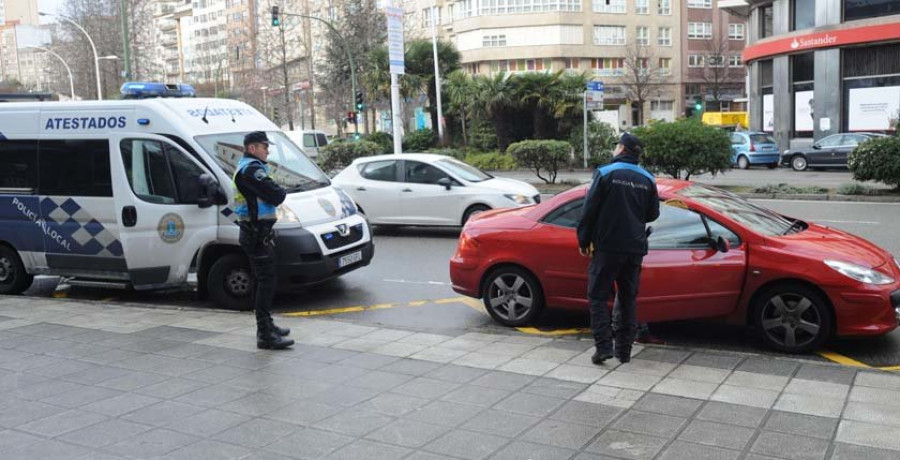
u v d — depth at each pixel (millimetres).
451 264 7969
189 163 8773
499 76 35688
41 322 7918
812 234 6871
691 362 6012
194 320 7934
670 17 69500
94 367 6234
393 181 14109
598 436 4562
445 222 13695
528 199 13391
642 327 6957
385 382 5699
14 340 7160
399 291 9641
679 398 5164
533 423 4801
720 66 69312
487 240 7648
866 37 30859
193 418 5035
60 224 9359
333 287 9992
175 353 6609
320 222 8898
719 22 72062
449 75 40000
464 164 14594
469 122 39500
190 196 8789
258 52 63469
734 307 6605
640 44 68188
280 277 8609
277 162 9320
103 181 9141
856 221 14273
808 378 5543
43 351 6754
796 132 34562
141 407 5262
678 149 20406
